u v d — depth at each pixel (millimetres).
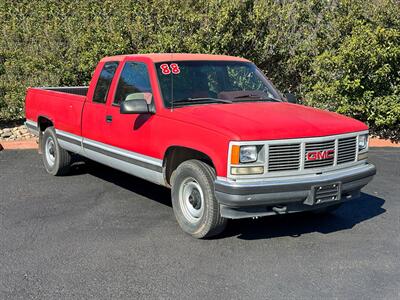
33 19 13672
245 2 11711
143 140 6215
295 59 12094
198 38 11555
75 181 8164
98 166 9180
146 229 5969
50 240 5625
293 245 5531
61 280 4664
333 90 11078
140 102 6027
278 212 5324
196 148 5426
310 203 5258
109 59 7219
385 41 10844
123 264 5008
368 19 11453
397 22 11086
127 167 6637
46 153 8672
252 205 5121
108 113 6863
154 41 11742
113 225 6109
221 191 5113
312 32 12219
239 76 6789
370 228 6109
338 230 6035
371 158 9984
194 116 5602
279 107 6137
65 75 12078
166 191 7633
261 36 12000
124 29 11812
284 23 12133
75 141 7699
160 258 5148
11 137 11594
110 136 6836
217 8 11852
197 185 5570
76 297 4348
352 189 5699
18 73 12250
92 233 5840
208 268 4918
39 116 8734
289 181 5172
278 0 13039
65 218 6363
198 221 5590
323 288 4516
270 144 5145
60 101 8078
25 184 7965
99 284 4586
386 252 5352
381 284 4602
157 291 4453
